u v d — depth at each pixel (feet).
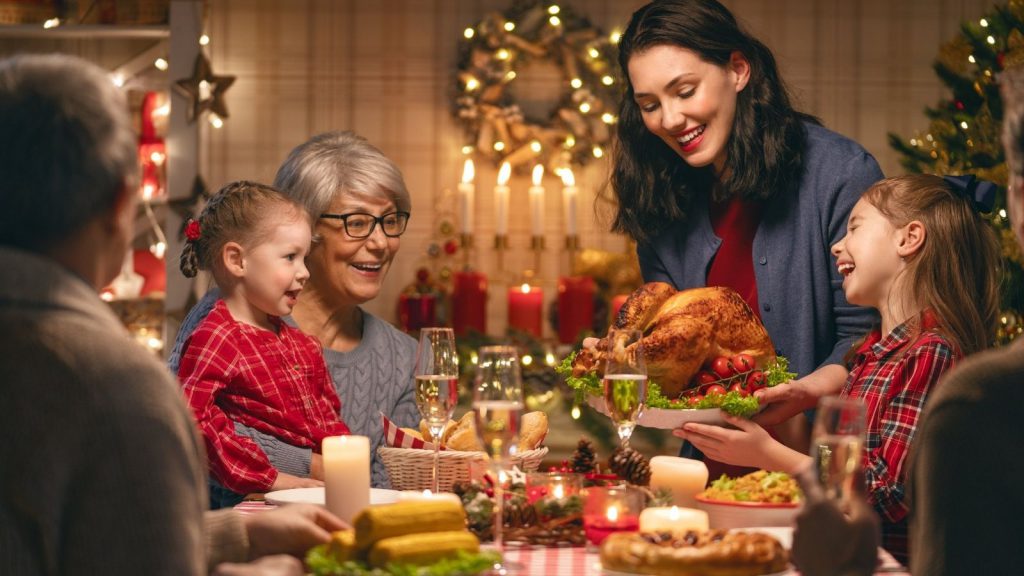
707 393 6.73
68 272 3.64
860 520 3.90
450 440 6.79
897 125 18.13
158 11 15.20
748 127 7.91
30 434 3.37
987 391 3.63
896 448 6.26
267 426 7.37
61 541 3.39
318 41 18.21
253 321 7.80
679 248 8.64
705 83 7.81
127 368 3.49
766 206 8.20
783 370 7.36
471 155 18.07
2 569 3.37
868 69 18.15
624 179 8.60
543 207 17.85
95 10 16.07
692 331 6.88
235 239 7.68
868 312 7.97
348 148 8.30
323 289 8.33
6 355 3.42
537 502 5.53
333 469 5.50
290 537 4.85
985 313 7.07
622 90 8.48
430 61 18.17
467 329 15.70
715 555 4.49
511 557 5.15
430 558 4.43
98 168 3.65
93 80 3.73
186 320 8.06
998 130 11.49
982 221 7.16
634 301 7.23
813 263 8.08
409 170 18.15
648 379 6.93
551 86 17.95
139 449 3.41
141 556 3.35
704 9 7.86
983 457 3.60
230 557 4.82
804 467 4.02
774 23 18.16
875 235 7.05
